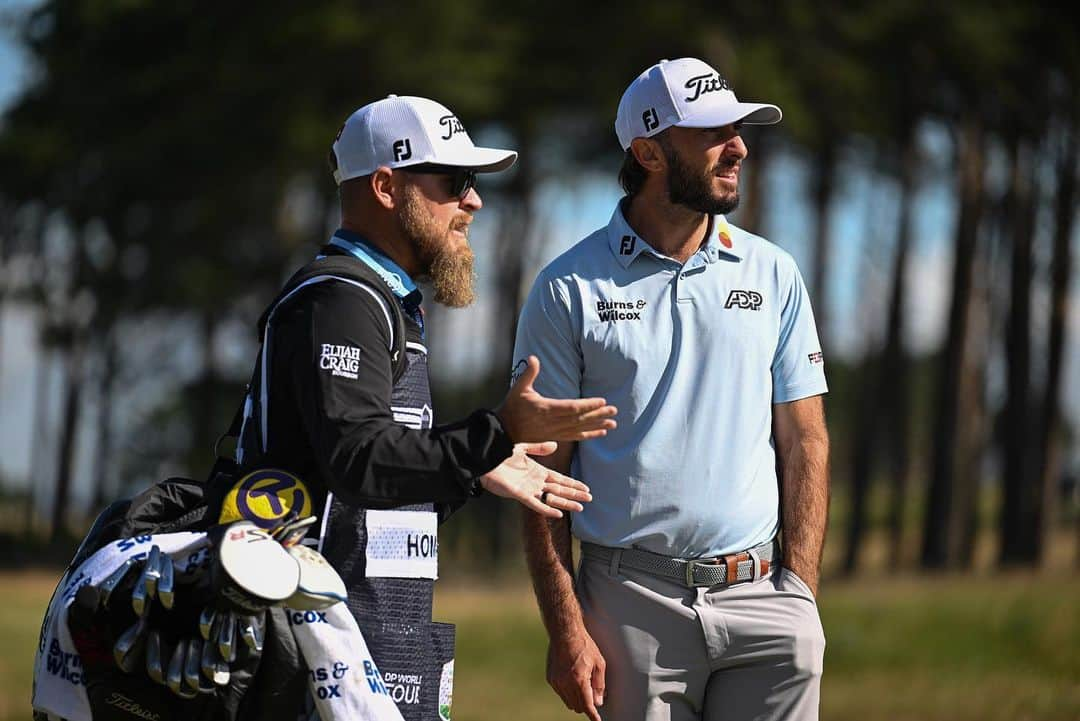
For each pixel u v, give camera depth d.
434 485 4.37
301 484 4.52
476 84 37.28
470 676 17.02
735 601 5.64
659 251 5.79
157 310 50.41
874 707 13.27
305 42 36.69
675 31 34.88
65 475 57.84
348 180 4.94
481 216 50.88
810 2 35.75
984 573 36.03
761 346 5.75
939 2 35.59
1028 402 44.59
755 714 5.70
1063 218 42.53
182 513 4.79
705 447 5.64
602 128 41.72
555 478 4.80
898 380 47.53
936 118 42.06
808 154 42.22
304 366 4.49
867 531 56.75
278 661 4.45
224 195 42.75
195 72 39.88
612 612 5.71
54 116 45.62
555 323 5.79
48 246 53.50
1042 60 38.81
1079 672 14.90
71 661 4.45
